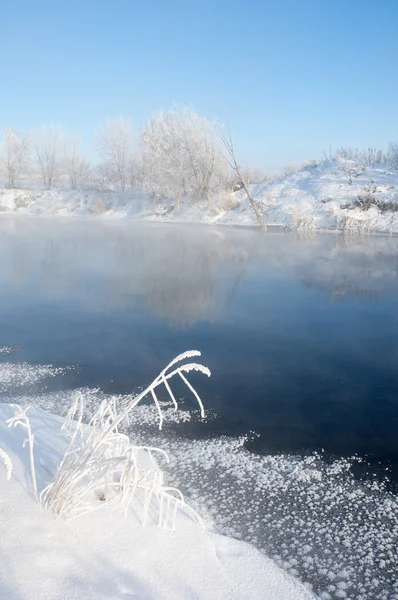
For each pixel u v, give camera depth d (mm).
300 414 5383
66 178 55344
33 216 42281
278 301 10992
